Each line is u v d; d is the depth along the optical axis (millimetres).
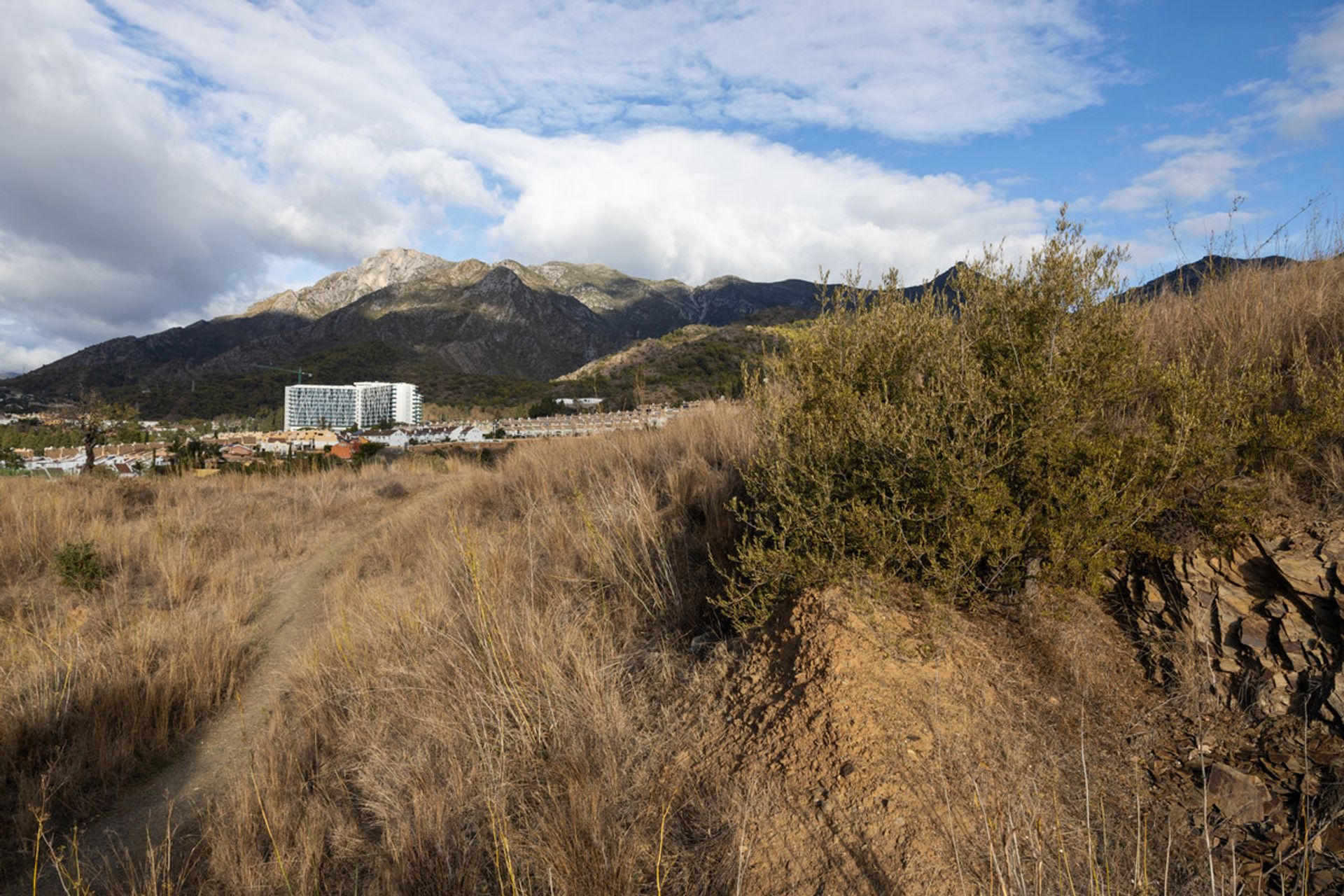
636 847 2816
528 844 3031
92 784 4832
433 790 3545
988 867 2322
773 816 2744
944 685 3143
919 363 4176
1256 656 2930
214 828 4031
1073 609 3494
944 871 2336
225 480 16688
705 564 5020
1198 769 2666
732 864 2615
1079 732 2910
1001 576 3596
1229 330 4434
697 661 4102
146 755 5191
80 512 11578
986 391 3627
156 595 8477
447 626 5250
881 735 2889
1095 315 3682
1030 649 3342
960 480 3377
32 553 9516
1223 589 3137
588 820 2932
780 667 3510
